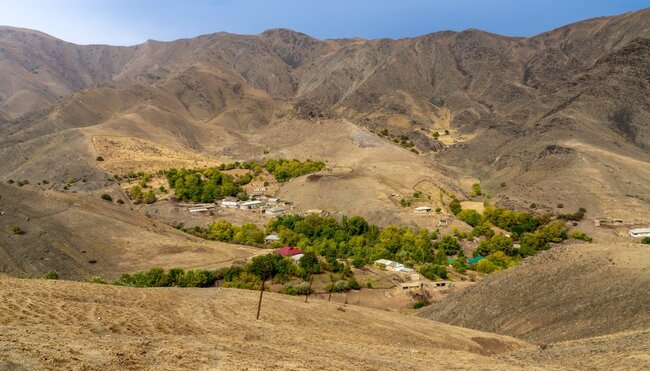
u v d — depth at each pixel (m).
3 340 21.17
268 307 48.88
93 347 22.80
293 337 37.44
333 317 49.22
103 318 32.12
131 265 93.56
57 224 105.38
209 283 80.94
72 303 35.09
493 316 58.22
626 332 42.62
